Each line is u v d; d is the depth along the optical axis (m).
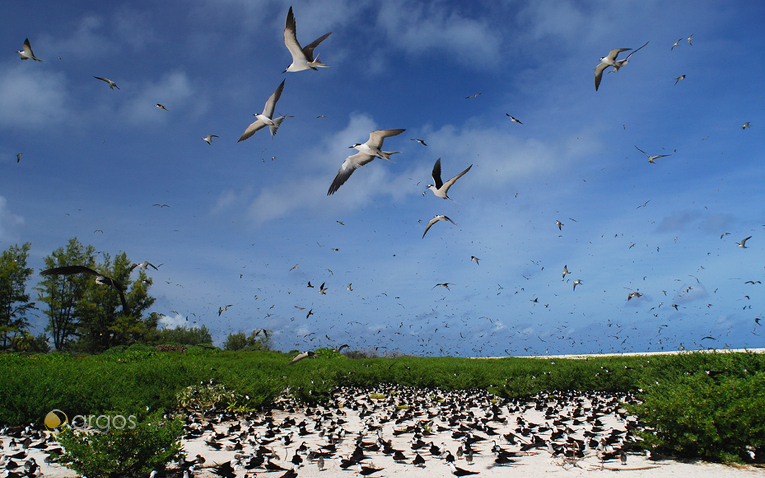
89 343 52.34
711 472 6.62
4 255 52.28
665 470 6.79
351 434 10.23
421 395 18.72
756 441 7.02
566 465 7.16
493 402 15.68
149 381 13.04
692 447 7.50
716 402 7.55
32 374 10.59
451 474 6.91
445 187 10.43
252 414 12.46
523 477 6.60
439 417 12.67
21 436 9.00
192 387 12.91
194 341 65.50
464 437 9.55
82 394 10.27
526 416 12.94
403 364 24.48
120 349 41.16
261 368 21.84
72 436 6.20
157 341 59.34
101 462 5.93
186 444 8.89
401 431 10.16
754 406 7.07
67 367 11.78
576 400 15.80
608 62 11.27
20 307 52.81
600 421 10.77
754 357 10.41
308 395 14.66
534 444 8.29
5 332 50.62
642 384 12.34
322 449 8.34
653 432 8.27
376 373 23.23
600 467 7.03
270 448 8.58
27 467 6.38
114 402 7.82
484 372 21.52
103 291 53.12
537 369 21.02
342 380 22.16
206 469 7.09
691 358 12.63
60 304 53.06
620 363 19.67
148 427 6.31
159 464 6.30
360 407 15.13
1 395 9.80
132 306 55.19
